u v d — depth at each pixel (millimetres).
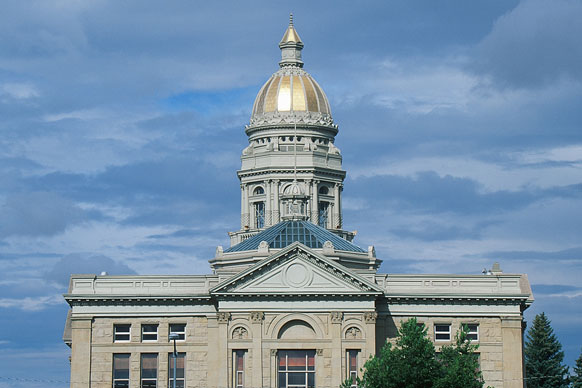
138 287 165625
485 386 164500
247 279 162500
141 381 164375
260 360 161625
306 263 162750
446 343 165625
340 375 161250
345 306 162250
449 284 166250
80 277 165625
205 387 163875
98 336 164625
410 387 146000
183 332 165250
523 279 177250
